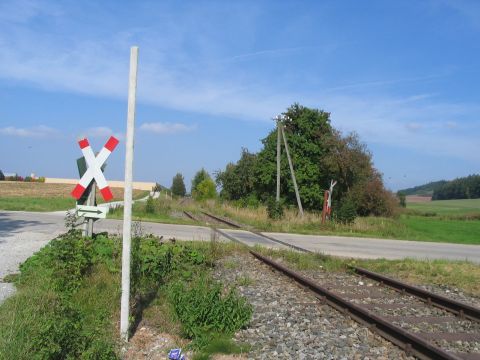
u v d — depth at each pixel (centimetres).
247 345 677
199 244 1602
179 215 3866
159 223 2678
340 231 3041
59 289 843
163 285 978
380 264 1533
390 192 4778
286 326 789
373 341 719
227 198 7100
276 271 1306
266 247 1739
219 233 2327
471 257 2009
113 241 1166
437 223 4828
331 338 728
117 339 650
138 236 1202
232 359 632
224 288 1077
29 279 905
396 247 2267
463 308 921
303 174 5141
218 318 735
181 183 13012
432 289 1240
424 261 1638
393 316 896
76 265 955
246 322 774
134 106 678
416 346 667
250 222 3278
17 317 635
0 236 1672
